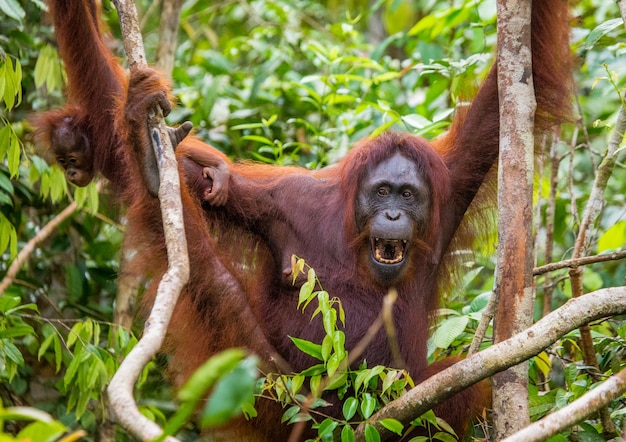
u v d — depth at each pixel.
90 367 9.60
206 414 3.95
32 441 4.42
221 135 13.45
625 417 7.71
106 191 10.88
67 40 9.91
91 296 12.66
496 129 9.49
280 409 8.94
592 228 10.09
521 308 7.40
